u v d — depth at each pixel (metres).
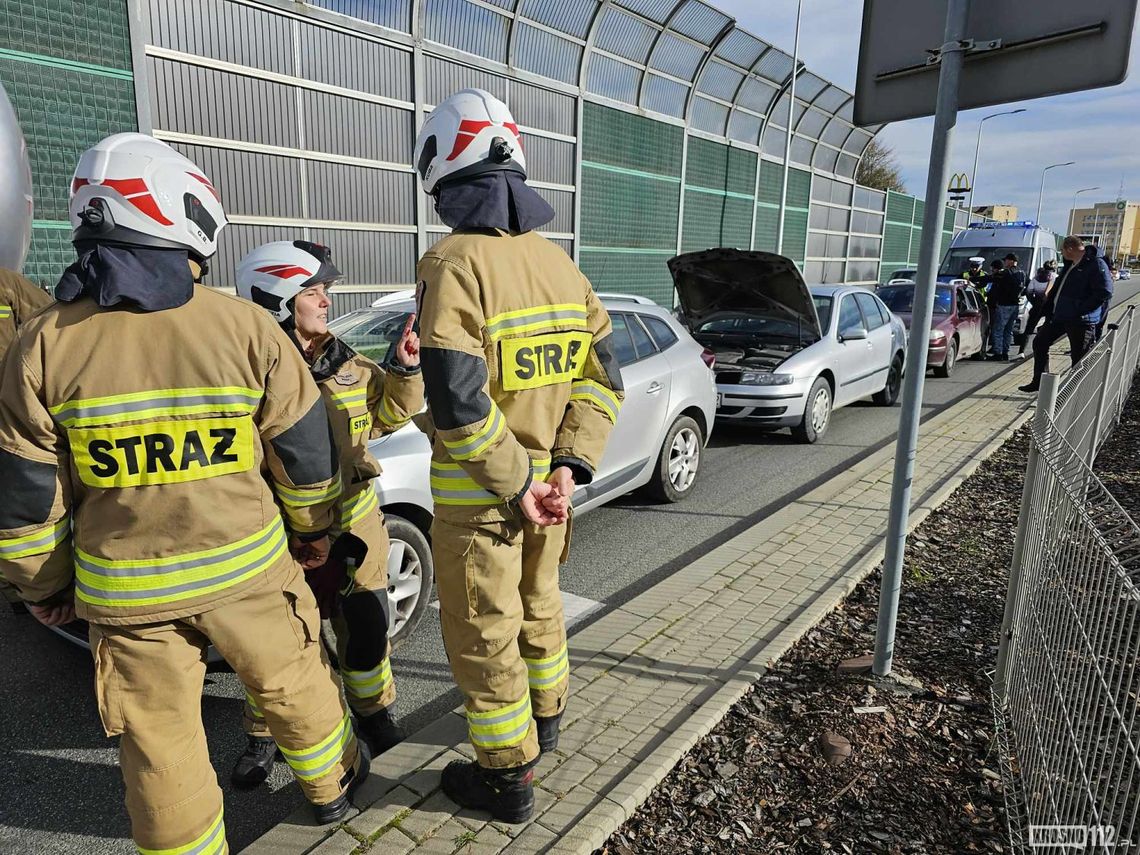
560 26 11.62
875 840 2.18
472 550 2.03
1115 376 7.38
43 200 6.53
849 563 4.17
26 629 3.69
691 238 16.30
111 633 1.73
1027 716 2.43
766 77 16.62
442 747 2.56
